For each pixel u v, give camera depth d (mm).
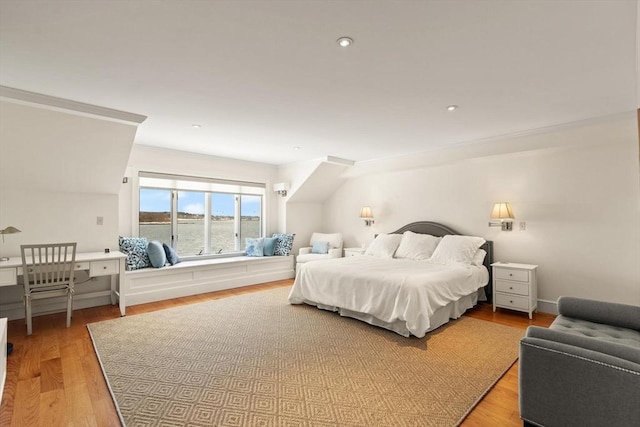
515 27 1678
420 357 2541
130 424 1704
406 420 1752
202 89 2533
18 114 2855
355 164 5750
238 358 2512
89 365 2398
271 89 2533
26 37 1783
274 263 5676
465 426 1719
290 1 1479
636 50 1837
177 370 2307
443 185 4867
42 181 3574
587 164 3570
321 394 2002
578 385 1448
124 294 3650
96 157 3523
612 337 1965
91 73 2252
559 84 2400
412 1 1476
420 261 4238
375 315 3158
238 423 1723
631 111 2957
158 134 3918
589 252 3551
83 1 1475
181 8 1529
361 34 1757
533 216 3957
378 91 2562
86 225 3957
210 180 5250
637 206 3270
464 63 2088
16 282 3051
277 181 6273
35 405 1882
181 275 4496
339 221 6430
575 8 1514
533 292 3664
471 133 3785
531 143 3697
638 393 1302
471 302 3914
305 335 3012
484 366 2389
